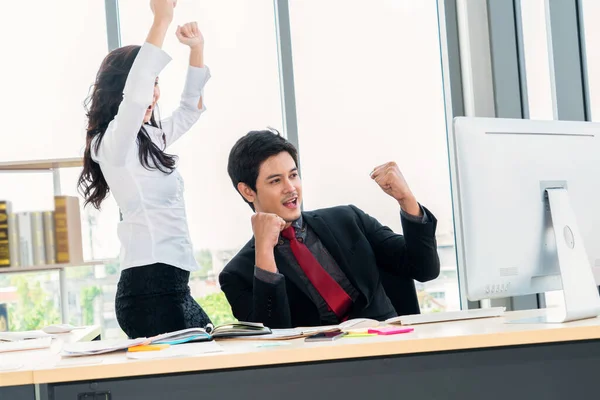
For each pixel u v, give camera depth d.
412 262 2.12
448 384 1.40
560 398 1.43
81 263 3.34
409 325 1.69
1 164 3.25
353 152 3.63
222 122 3.58
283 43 3.60
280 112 3.62
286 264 2.14
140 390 1.32
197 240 3.52
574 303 1.55
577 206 1.69
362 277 2.16
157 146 2.36
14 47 3.49
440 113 3.69
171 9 2.15
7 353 1.75
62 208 3.35
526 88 3.54
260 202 2.21
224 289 2.13
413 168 3.67
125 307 2.21
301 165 3.61
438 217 3.67
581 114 3.41
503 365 1.42
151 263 2.21
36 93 3.49
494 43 3.55
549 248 1.66
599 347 1.46
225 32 3.61
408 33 3.70
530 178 1.64
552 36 3.40
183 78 3.53
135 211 2.25
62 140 3.50
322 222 2.24
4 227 3.30
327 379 1.37
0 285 3.42
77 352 1.45
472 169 1.59
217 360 1.31
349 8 3.67
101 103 2.29
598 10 3.44
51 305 3.47
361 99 3.65
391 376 1.38
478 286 1.59
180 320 2.21
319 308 2.13
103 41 3.54
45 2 3.52
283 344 1.46
